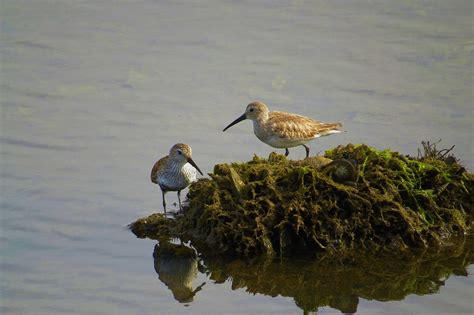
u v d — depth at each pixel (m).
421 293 13.17
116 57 22.00
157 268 14.05
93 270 13.93
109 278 13.70
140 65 21.64
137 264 14.20
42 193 16.50
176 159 15.82
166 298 13.06
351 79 20.83
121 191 16.72
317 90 20.38
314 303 12.91
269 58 21.88
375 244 14.55
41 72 21.38
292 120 17.22
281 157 15.77
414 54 21.86
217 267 14.12
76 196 16.47
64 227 15.36
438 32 22.84
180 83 20.86
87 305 12.81
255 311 12.68
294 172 14.82
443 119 18.98
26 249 14.59
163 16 24.11
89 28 23.42
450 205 15.34
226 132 19.00
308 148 17.48
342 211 14.68
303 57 21.89
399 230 14.73
